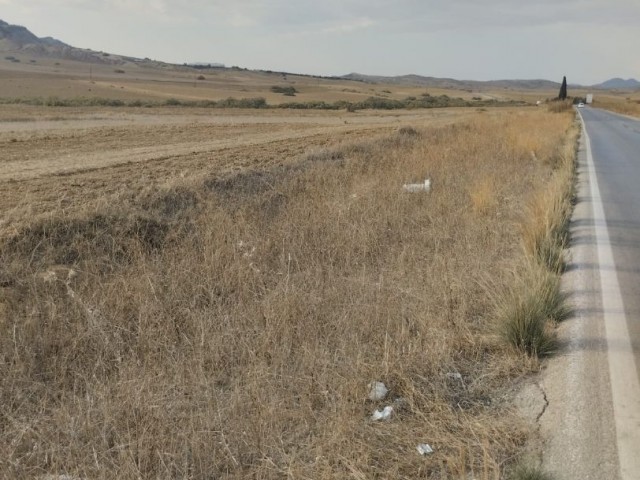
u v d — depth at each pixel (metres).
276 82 188.38
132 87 116.00
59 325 5.38
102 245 7.66
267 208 10.15
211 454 3.61
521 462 3.49
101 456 3.56
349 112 66.31
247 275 6.67
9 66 193.62
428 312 5.62
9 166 15.26
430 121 44.03
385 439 3.78
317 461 3.50
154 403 4.09
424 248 8.24
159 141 24.16
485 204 10.31
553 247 7.41
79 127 31.11
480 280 6.51
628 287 6.64
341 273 7.01
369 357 4.83
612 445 3.68
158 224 8.59
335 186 11.75
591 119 53.50
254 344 5.05
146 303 5.70
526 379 4.60
